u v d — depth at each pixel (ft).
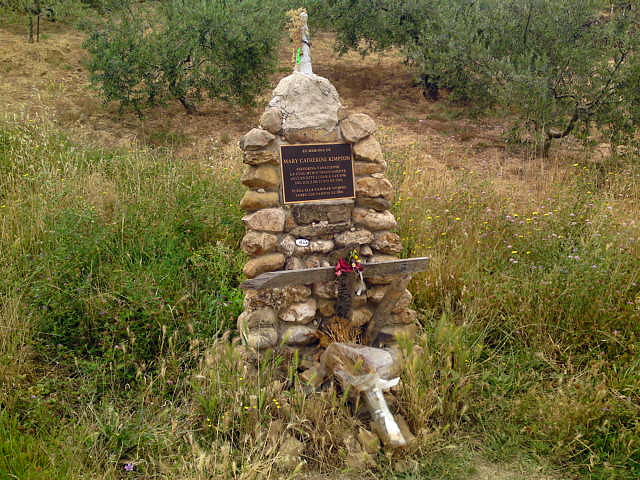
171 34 35.55
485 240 19.43
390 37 42.09
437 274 16.97
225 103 40.50
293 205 12.91
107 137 31.30
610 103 29.19
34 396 11.69
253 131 12.36
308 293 13.17
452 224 20.56
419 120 37.76
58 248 16.24
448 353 12.71
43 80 38.60
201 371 12.51
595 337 14.29
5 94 34.71
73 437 10.86
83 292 14.76
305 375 12.64
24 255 16.49
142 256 17.81
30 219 18.42
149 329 14.32
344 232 13.43
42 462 10.25
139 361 13.65
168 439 11.02
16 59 40.29
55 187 20.36
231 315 15.16
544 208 21.72
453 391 12.46
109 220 19.49
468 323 14.84
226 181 23.31
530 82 29.68
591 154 31.71
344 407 12.17
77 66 42.52
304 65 13.41
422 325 15.89
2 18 47.85
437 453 11.51
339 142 13.00
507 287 15.89
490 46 34.30
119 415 11.68
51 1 45.19
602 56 30.17
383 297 12.85
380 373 11.48
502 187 26.23
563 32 31.27
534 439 11.84
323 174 12.91
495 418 12.38
